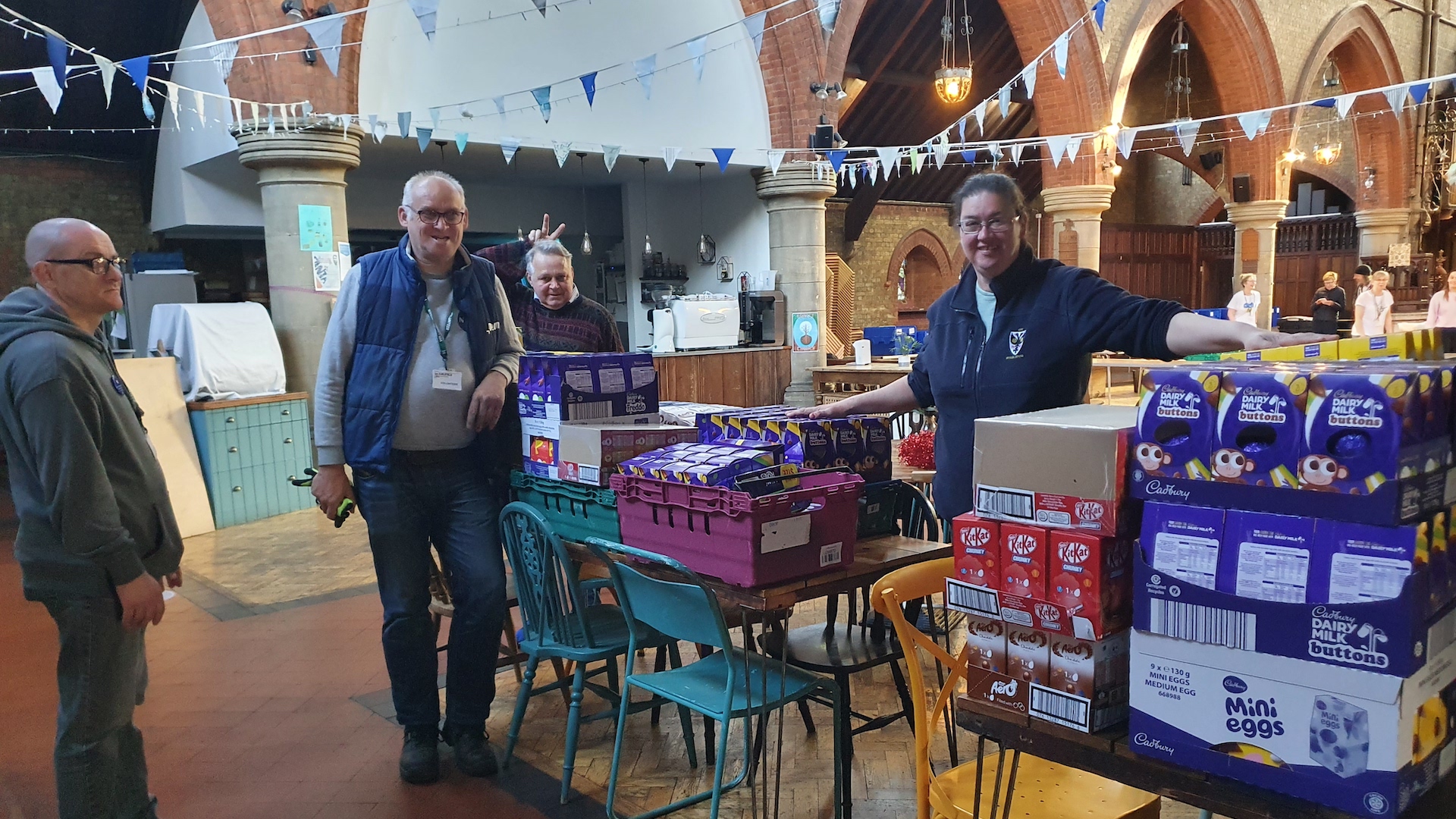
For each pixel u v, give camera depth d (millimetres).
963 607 1645
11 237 9055
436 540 3156
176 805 2947
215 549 6297
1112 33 11609
